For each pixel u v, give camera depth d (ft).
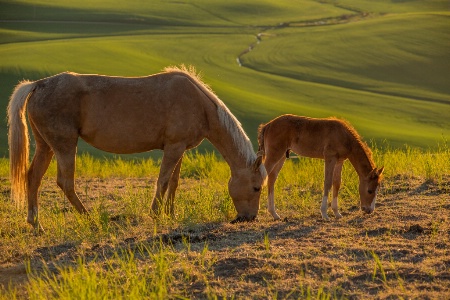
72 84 35.47
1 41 280.10
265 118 157.69
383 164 49.90
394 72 274.57
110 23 369.91
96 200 44.98
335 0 508.94
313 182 48.32
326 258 26.89
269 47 320.91
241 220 36.73
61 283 24.04
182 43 315.78
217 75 244.63
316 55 301.84
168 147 36.83
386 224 32.55
